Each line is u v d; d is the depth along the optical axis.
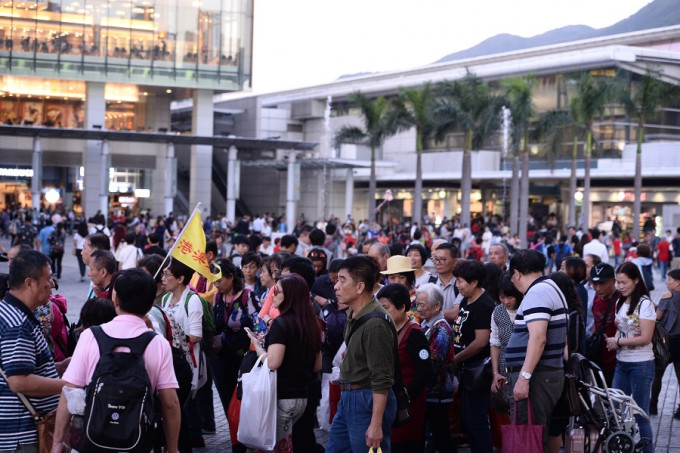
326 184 62.22
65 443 4.82
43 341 5.11
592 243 18.42
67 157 53.12
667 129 55.72
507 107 45.38
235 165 49.22
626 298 8.20
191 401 8.32
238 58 53.38
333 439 6.02
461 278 7.62
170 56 51.91
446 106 46.31
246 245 12.72
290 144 50.34
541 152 56.81
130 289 4.79
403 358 6.63
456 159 58.44
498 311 7.41
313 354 6.47
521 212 45.44
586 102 44.66
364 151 64.31
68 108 52.56
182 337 6.83
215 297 8.52
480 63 59.34
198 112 53.66
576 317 7.13
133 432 4.42
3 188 52.44
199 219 7.48
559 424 6.74
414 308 8.19
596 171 50.84
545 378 6.34
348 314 5.98
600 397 7.08
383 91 63.22
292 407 6.38
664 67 52.75
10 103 51.38
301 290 6.47
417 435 6.88
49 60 49.69
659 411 10.65
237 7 53.12
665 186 49.72
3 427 4.99
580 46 56.78
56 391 4.93
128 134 45.00
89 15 50.16
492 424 7.73
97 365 4.57
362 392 5.80
